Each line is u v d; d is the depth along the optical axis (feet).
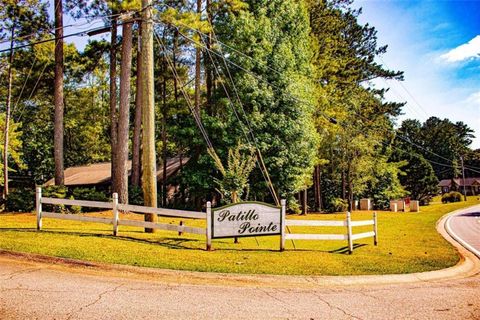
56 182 71.41
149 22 44.88
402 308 22.27
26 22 76.43
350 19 133.90
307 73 95.40
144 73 44.27
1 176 101.50
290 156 85.56
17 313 18.69
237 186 51.75
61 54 72.54
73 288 23.24
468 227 75.77
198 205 92.58
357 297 24.40
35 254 30.04
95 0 69.87
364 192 158.40
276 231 37.81
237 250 36.81
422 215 106.42
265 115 84.43
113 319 18.57
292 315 20.36
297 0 98.32
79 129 149.07
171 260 30.81
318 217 91.50
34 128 156.76
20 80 94.53
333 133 115.14
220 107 88.38
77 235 38.60
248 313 20.38
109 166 123.24
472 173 338.54
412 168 188.55
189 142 87.56
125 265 28.55
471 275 32.78
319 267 31.63
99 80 130.52
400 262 35.17
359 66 123.95
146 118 43.96
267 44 84.28
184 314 19.72
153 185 44.24
